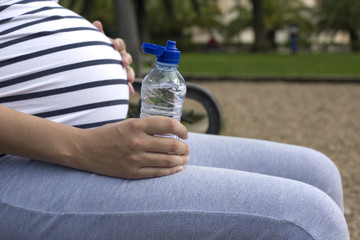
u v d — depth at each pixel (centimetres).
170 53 114
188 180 99
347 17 3566
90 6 1259
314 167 141
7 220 99
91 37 130
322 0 3719
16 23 116
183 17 3641
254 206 94
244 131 531
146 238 96
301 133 530
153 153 98
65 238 97
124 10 920
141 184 99
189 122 260
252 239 94
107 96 125
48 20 121
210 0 3250
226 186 98
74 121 118
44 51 115
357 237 239
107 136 98
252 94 841
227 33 3762
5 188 100
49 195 99
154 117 98
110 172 100
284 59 1911
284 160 142
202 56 2158
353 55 2403
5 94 109
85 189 98
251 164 142
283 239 93
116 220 96
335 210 98
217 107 249
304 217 94
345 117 632
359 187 329
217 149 146
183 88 122
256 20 2939
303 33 3709
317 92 881
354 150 454
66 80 116
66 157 99
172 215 95
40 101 113
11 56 110
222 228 94
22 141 96
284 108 697
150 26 3666
